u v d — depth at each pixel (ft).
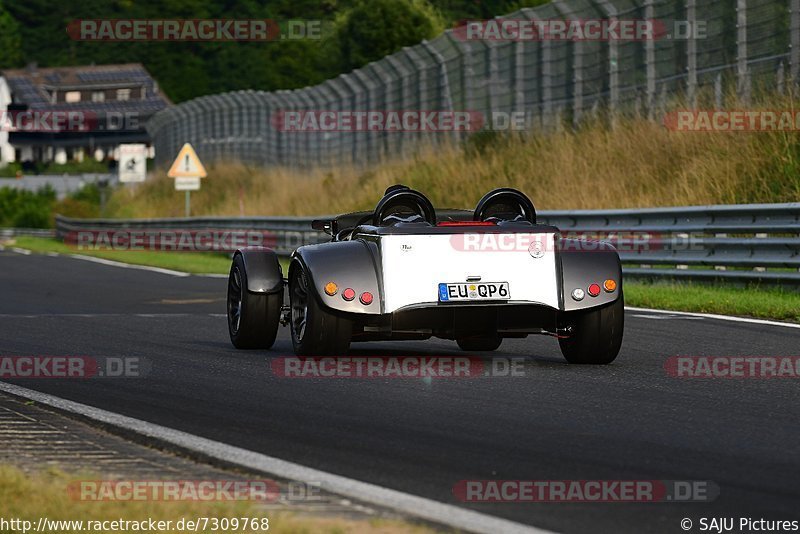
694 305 169.48
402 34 652.07
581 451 72.33
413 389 97.50
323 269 105.50
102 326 159.22
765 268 190.80
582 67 314.96
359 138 437.17
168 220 433.89
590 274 106.93
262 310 124.36
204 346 132.87
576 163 297.53
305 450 73.56
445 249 105.09
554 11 320.09
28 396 96.48
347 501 60.39
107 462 71.10
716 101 267.39
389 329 104.42
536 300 105.19
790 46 249.14
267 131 527.81
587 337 108.78
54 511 58.39
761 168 239.71
